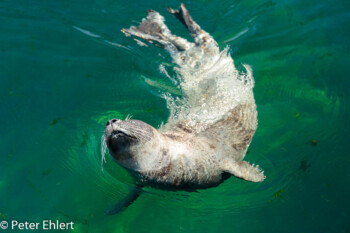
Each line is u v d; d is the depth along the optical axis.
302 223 3.94
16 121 4.92
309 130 5.07
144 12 6.83
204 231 3.92
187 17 6.59
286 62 6.03
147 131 4.18
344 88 5.57
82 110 5.23
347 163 4.57
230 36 6.42
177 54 6.09
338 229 3.83
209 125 4.81
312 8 6.94
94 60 5.96
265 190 4.36
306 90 5.63
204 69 5.75
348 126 5.05
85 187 4.30
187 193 4.41
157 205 4.22
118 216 4.03
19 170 4.36
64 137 4.84
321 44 6.29
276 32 6.53
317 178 4.42
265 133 5.07
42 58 5.88
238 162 4.45
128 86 5.64
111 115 5.18
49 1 6.98
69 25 6.53
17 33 6.26
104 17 6.72
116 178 4.50
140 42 6.31
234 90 5.36
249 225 3.98
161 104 5.38
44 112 5.11
